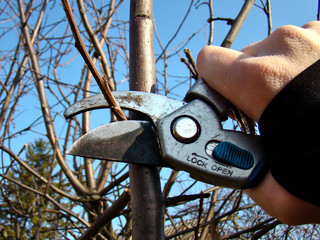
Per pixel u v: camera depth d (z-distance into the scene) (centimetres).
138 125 20
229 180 18
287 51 16
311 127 14
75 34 16
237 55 17
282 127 15
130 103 21
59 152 50
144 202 19
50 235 75
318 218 15
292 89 15
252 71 16
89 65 17
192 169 19
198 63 19
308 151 14
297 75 15
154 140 20
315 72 15
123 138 20
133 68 23
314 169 14
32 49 57
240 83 16
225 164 18
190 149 19
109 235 44
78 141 20
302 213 15
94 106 21
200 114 20
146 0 25
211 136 19
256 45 18
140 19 25
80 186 49
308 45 16
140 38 24
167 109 21
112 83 44
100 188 50
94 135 20
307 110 14
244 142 19
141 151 20
